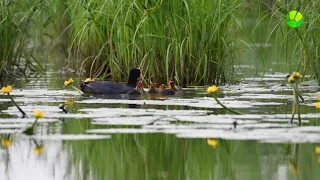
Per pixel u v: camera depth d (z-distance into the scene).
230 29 18.03
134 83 15.57
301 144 9.99
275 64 21.92
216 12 16.95
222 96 14.64
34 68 21.08
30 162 9.31
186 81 16.91
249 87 16.38
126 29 17.50
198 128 10.85
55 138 10.35
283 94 14.98
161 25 16.78
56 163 9.23
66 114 12.16
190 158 9.40
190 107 12.99
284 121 11.36
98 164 9.21
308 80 17.05
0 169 8.96
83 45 19.92
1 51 18.84
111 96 14.86
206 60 16.67
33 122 11.48
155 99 14.19
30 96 14.81
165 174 8.72
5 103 13.65
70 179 8.52
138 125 11.40
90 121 11.57
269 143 10.13
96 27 18.69
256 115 11.90
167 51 16.23
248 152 9.68
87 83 15.58
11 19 19.05
